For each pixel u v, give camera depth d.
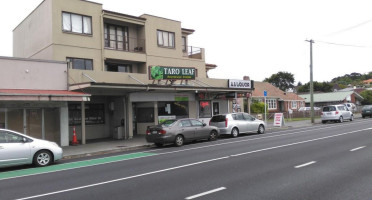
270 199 6.01
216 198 6.17
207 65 32.34
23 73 16.02
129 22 23.30
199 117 24.89
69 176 8.98
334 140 15.18
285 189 6.69
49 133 16.84
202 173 8.57
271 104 49.81
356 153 11.06
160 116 22.19
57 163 11.85
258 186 6.99
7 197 6.84
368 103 65.62
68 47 19.89
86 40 20.80
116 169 9.82
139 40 24.41
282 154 11.41
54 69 17.08
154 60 24.45
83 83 16.23
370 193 6.25
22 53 23.73
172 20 26.08
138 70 24.39
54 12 19.50
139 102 23.14
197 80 24.36
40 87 16.52
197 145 15.99
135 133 23.27
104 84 16.38
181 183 7.50
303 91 90.00
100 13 21.67
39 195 6.88
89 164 11.23
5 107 15.24
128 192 6.84
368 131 18.95
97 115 21.38
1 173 9.91
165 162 10.76
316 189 6.62
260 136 19.45
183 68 20.72
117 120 21.39
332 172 8.19
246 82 27.11
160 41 25.17
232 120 19.94
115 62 23.03
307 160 10.02
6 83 15.48
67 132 17.36
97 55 21.28
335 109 30.84
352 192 6.34
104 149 15.51
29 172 9.95
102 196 6.59
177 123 16.44
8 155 10.33
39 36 20.98
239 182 7.40
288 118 37.91
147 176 8.46
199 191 6.71
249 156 11.22
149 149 15.60
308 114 41.12
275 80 90.12
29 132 16.14
